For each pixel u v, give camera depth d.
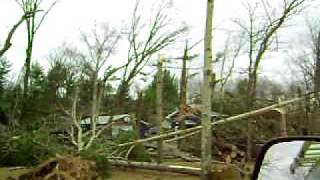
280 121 19.23
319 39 25.36
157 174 14.87
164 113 23.27
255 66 22.31
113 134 18.91
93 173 12.41
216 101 21.72
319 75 22.77
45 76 30.64
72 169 11.63
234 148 16.48
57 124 17.67
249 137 17.50
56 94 25.86
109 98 23.03
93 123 16.64
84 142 15.73
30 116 22.44
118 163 15.41
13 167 13.93
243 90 26.03
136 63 24.06
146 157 16.75
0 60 28.08
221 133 18.02
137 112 22.20
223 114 20.41
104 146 15.52
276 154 2.97
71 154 13.48
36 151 13.97
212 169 12.38
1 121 19.95
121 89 23.45
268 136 18.91
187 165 16.45
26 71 27.89
